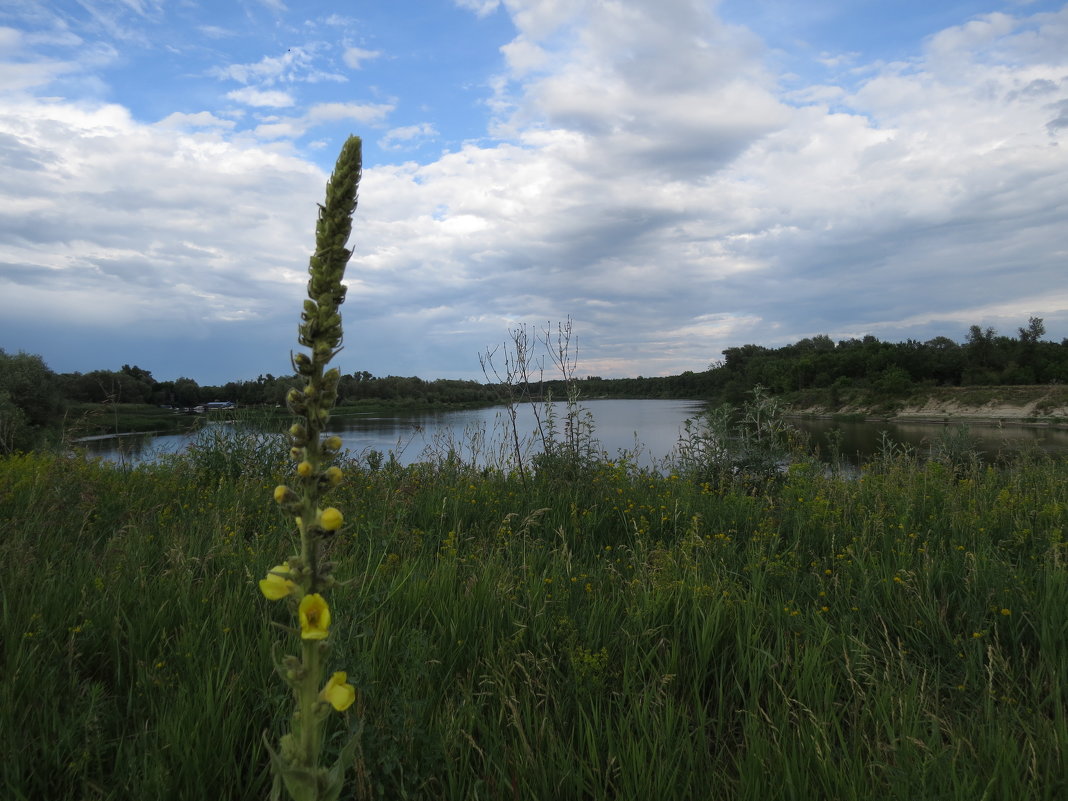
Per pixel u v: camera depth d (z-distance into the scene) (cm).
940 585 460
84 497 613
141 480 823
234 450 902
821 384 8088
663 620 398
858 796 246
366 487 780
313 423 171
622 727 288
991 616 409
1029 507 667
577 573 493
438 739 266
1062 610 397
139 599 391
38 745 263
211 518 582
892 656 354
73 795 250
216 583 412
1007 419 5116
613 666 352
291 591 170
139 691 310
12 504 622
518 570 483
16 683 295
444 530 623
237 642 345
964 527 611
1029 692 332
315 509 172
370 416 3112
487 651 345
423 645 330
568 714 310
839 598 447
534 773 258
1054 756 270
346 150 175
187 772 250
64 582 415
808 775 254
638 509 696
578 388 905
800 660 346
